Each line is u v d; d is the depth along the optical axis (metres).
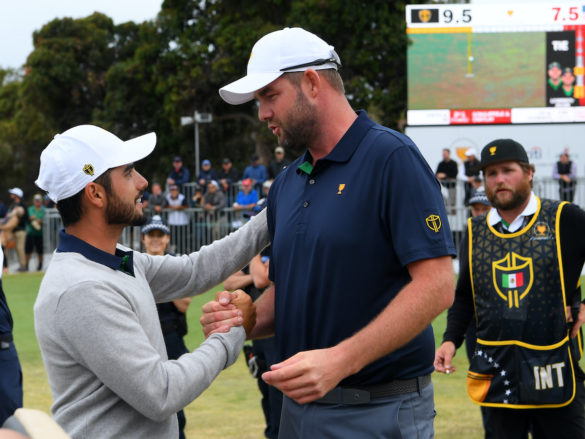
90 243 2.34
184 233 17.28
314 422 2.41
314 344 2.38
